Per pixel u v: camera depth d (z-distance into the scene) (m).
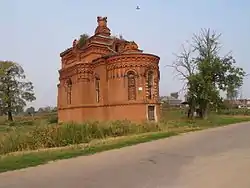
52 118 59.25
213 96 47.91
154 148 17.34
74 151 16.50
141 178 9.64
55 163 13.11
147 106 38.53
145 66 39.19
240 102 126.81
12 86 68.62
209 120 48.00
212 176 9.63
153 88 40.09
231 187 8.28
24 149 19.14
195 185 8.57
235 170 10.46
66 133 21.81
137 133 27.75
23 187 8.95
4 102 66.44
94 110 42.72
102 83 41.28
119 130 26.41
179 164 11.96
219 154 14.20
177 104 89.12
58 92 52.03
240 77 49.09
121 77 39.00
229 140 20.14
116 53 40.81
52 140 20.77
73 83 45.44
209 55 50.00
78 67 43.47
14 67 68.00
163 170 10.85
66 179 9.86
